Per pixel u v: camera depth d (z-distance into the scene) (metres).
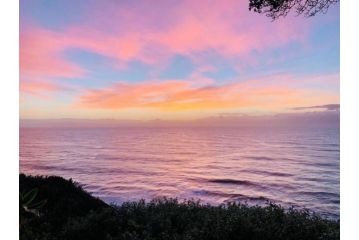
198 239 4.43
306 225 4.73
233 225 4.61
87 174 60.00
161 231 4.82
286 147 92.06
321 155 75.94
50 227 4.82
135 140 125.94
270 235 4.48
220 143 110.00
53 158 78.75
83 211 5.84
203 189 46.06
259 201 39.41
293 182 49.00
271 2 6.37
